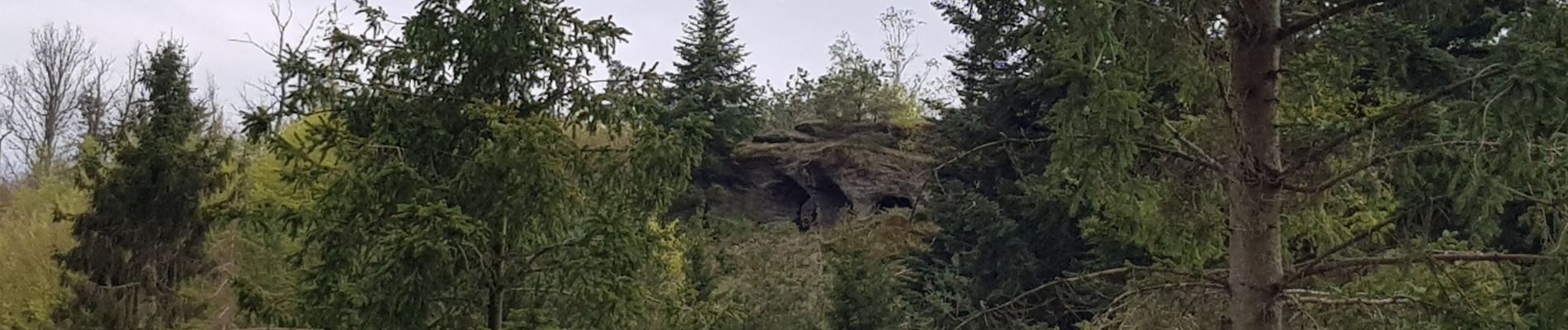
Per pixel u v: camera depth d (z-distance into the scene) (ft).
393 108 24.14
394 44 24.72
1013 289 48.52
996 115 52.11
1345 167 17.88
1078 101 15.34
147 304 47.80
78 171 51.52
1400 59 18.34
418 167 24.22
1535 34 14.26
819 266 65.62
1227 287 18.39
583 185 24.39
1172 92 20.18
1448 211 16.51
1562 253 14.66
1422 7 16.72
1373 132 16.80
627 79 25.46
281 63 23.94
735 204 101.86
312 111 24.29
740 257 69.41
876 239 61.26
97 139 79.66
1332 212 19.74
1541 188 15.40
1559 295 14.61
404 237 21.74
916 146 91.30
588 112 24.97
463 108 24.00
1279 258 17.80
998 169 51.55
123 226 47.42
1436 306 16.49
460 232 22.33
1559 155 14.46
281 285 50.98
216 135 57.16
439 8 24.40
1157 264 21.43
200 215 49.14
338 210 23.15
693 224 70.28
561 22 24.98
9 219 66.49
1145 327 19.01
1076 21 14.44
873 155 97.76
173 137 48.98
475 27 24.11
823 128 108.17
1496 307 16.24
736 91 105.29
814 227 97.25
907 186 93.40
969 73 60.70
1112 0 14.74
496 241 23.71
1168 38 15.48
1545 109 13.39
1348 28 18.12
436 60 24.44
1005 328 27.35
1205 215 18.28
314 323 23.80
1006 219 49.24
